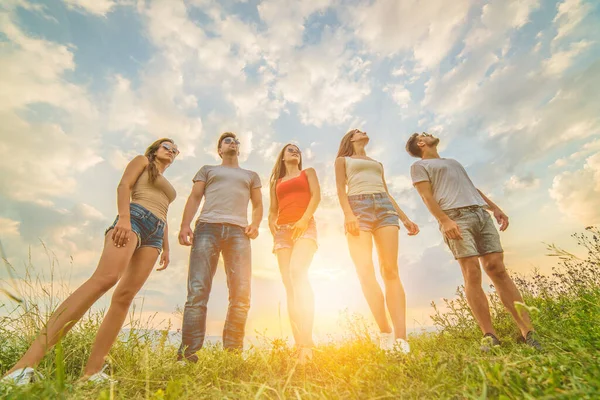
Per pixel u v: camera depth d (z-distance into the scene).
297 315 3.00
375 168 3.70
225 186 3.84
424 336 3.60
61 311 2.14
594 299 2.75
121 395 1.65
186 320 3.17
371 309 3.09
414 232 3.96
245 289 3.54
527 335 2.87
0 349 2.60
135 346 2.61
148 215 2.80
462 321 3.64
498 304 3.90
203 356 2.70
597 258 3.40
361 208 3.45
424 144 4.17
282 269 3.62
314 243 3.41
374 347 2.27
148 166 2.96
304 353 2.40
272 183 4.27
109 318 2.47
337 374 1.89
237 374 2.23
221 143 4.40
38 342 2.04
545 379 1.33
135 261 2.72
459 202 3.54
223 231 3.62
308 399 1.56
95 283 2.30
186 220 3.80
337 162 3.82
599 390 1.13
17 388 1.41
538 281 3.97
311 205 3.57
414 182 3.81
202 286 3.33
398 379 1.67
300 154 4.23
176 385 1.54
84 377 1.91
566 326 2.38
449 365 1.71
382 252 3.33
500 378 1.32
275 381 1.71
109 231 2.57
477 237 3.49
